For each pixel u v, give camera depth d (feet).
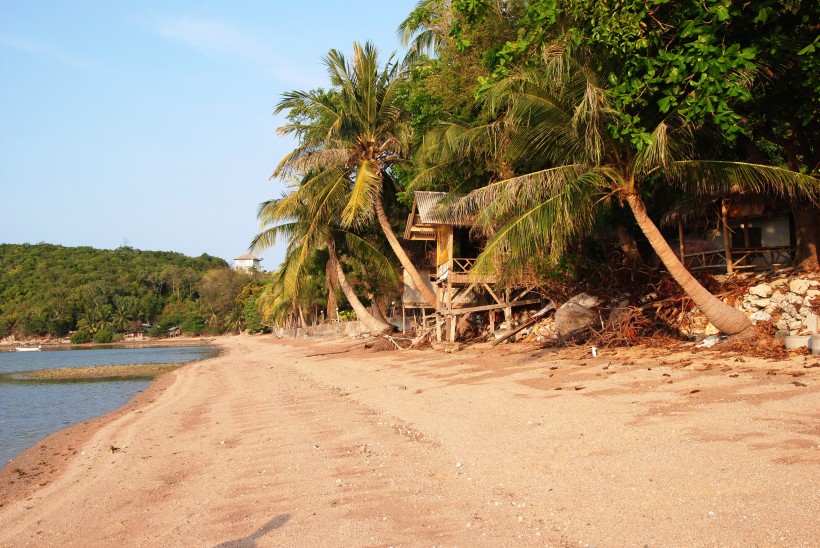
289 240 108.99
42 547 21.99
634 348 49.01
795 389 28.27
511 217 51.21
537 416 31.30
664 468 21.15
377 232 110.93
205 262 548.72
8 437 51.19
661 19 39.93
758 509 16.89
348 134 88.48
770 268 52.60
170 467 31.76
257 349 191.01
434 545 17.47
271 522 20.84
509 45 47.47
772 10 36.22
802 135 45.83
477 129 62.23
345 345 132.98
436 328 84.94
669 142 39.93
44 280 431.84
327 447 31.40
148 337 409.90
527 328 70.79
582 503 19.49
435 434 31.32
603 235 61.00
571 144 44.86
